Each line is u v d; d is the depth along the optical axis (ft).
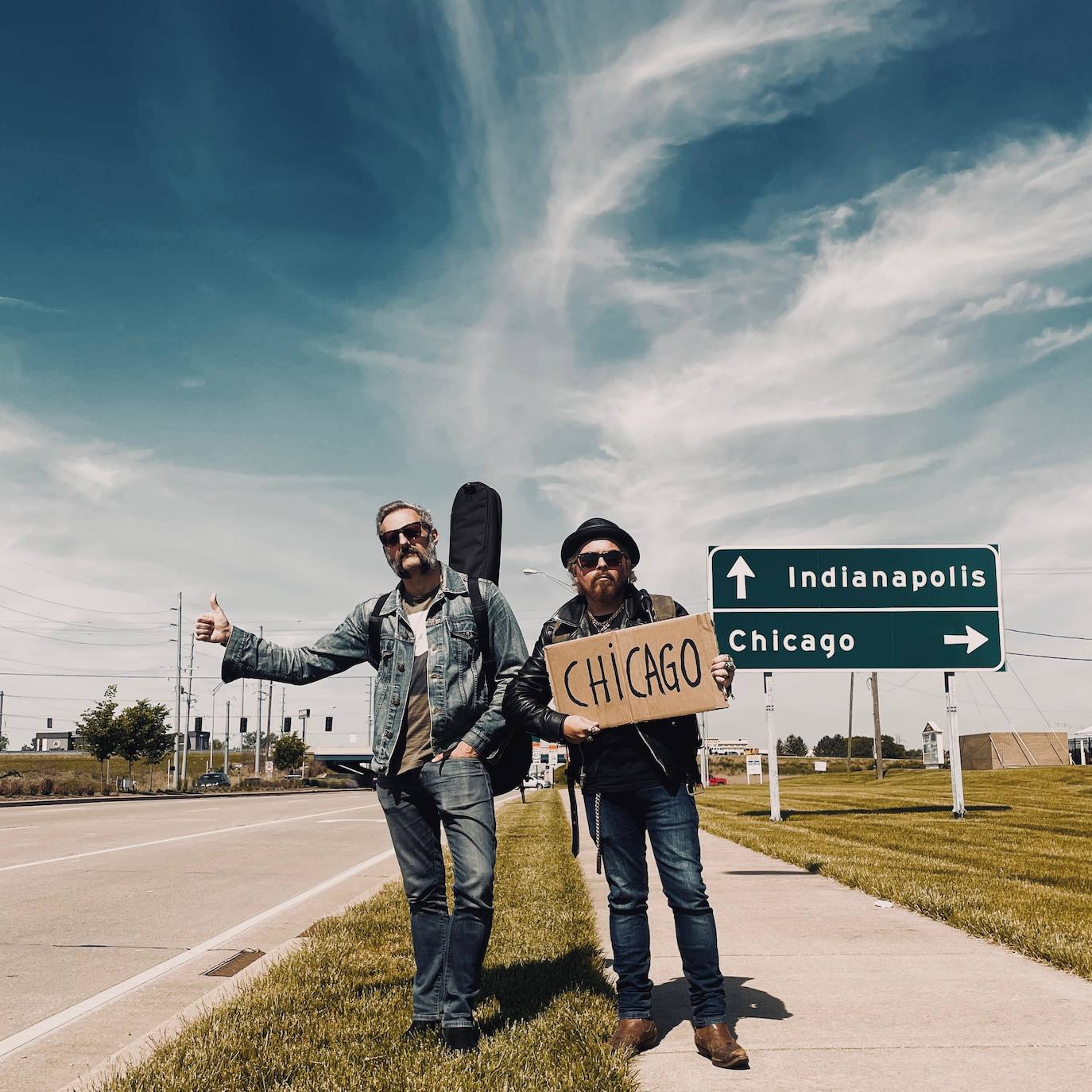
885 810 69.51
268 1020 13.64
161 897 28.91
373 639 13.21
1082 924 20.51
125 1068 12.09
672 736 12.76
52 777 146.51
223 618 13.19
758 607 56.34
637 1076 11.49
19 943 21.77
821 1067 11.81
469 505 17.62
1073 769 159.74
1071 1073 11.56
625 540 13.79
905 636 56.49
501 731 12.84
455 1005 12.26
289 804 106.11
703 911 12.44
